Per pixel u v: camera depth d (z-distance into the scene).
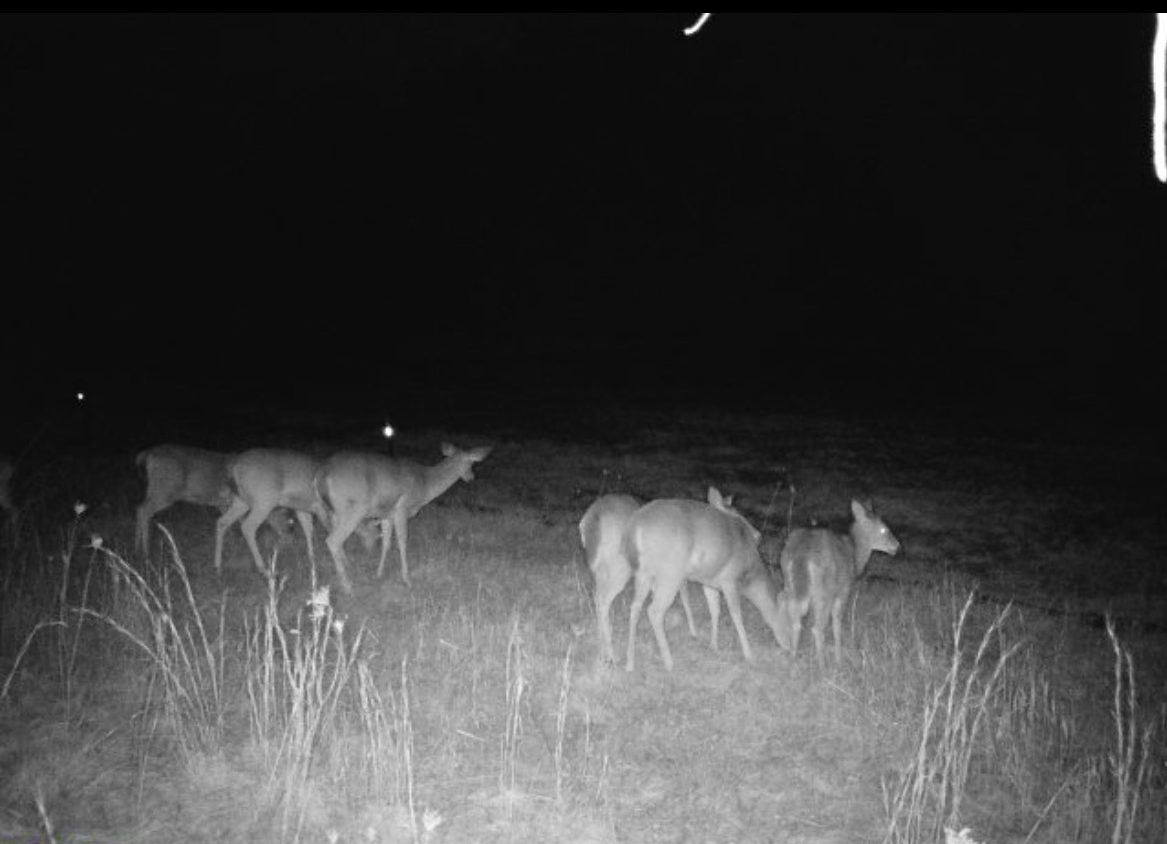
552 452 16.81
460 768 5.96
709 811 5.71
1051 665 7.80
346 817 5.48
